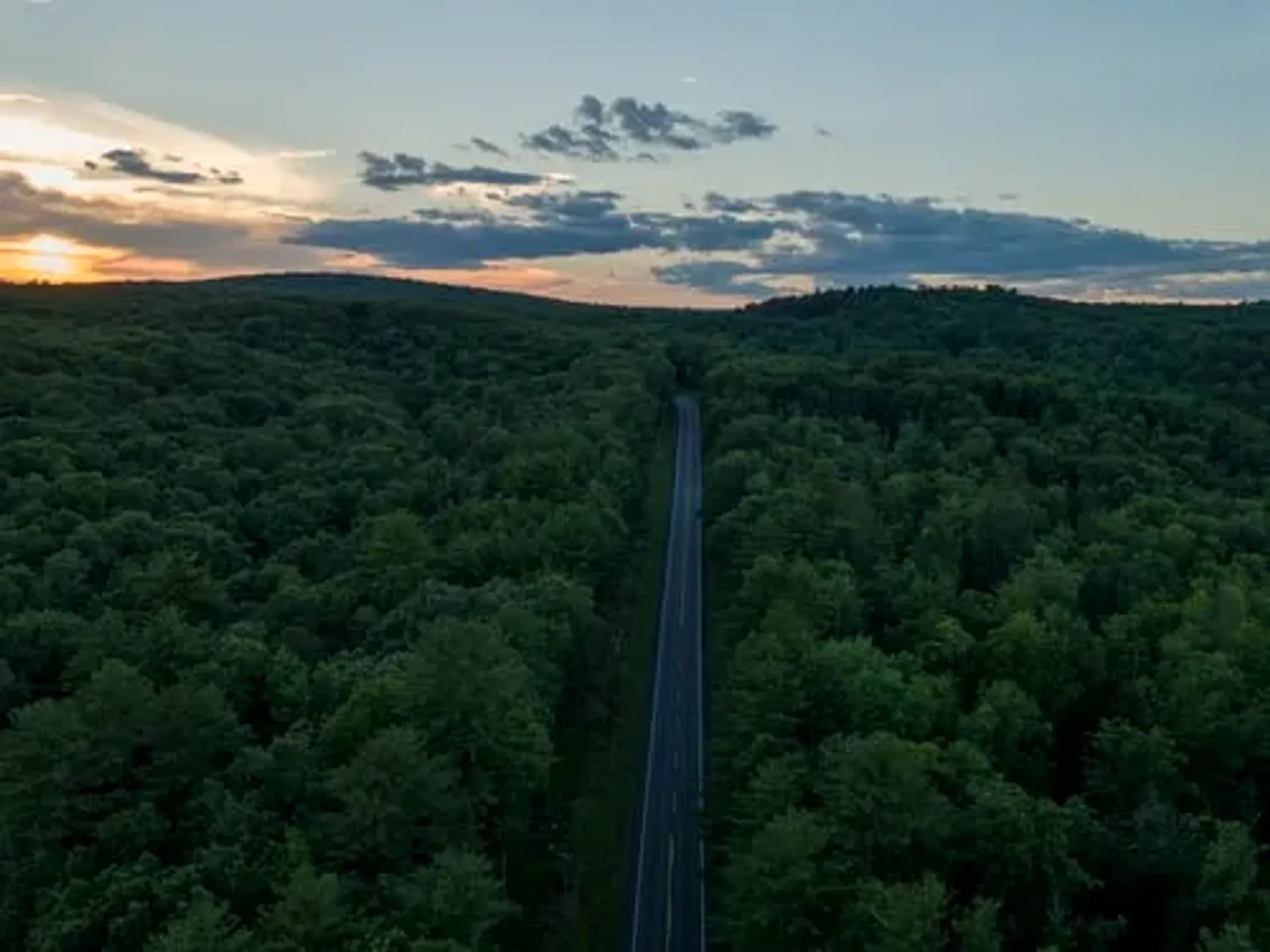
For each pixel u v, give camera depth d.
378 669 89.19
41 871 69.50
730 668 113.12
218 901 62.38
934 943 62.75
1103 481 187.00
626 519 172.75
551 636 102.19
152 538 145.00
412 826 68.75
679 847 95.75
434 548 128.12
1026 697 94.12
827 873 69.12
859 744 74.62
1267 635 106.88
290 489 170.75
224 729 78.81
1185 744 92.06
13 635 114.19
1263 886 81.44
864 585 121.31
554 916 84.31
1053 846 72.44
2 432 185.62
